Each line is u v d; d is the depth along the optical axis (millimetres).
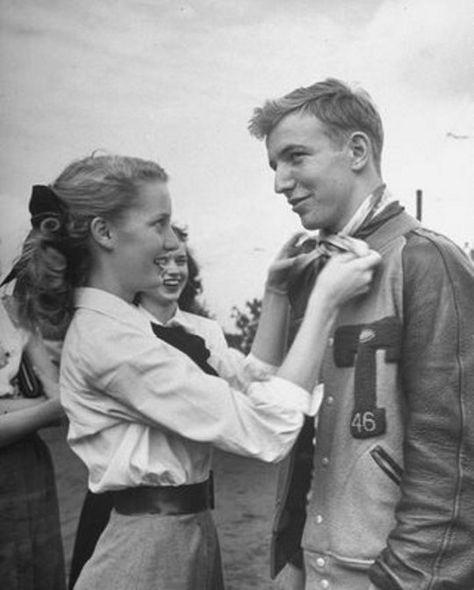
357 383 1377
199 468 1466
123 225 1478
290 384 1353
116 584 1424
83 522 1864
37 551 2096
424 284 1314
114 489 1450
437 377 1286
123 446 1418
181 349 1507
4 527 2051
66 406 1482
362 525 1390
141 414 1404
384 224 1412
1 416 1921
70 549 2127
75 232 1483
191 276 2178
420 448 1297
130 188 1476
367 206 1420
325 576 1451
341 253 1417
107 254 1492
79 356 1437
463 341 1289
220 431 1355
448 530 1276
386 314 1350
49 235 1503
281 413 1343
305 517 1535
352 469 1397
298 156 1452
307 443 1526
